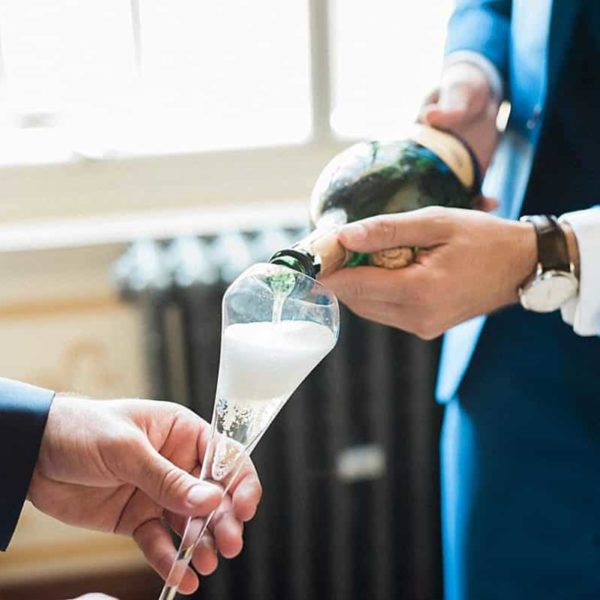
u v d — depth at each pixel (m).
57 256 1.96
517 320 1.20
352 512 2.07
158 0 2.04
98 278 2.00
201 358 1.88
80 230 2.00
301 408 1.94
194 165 2.09
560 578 1.26
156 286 1.85
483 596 1.29
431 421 2.01
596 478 1.22
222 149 2.10
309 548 2.05
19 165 2.04
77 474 0.87
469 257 0.96
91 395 2.08
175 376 1.95
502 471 1.25
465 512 1.28
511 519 1.25
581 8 1.06
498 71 1.18
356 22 2.11
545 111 1.07
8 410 0.88
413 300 0.95
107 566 2.17
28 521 2.11
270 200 2.13
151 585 2.19
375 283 0.94
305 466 1.98
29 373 2.05
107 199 2.08
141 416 0.91
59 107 2.07
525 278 1.00
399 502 2.08
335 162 1.01
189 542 0.81
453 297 0.96
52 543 2.13
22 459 0.87
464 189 1.04
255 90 2.13
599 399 1.19
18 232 2.00
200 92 2.11
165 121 2.12
